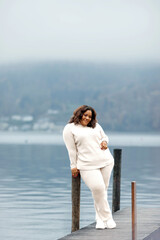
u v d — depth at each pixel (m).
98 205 9.78
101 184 9.56
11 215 13.40
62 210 14.19
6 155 43.28
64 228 11.91
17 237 11.01
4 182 21.48
